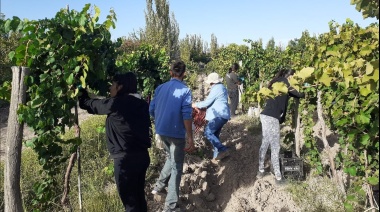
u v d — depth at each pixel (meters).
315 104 5.08
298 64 5.43
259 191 4.81
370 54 3.16
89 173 5.00
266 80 11.33
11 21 2.80
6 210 2.90
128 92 3.38
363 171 3.46
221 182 5.27
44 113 2.80
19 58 2.79
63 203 3.38
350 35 4.07
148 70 6.34
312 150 5.02
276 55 12.98
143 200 3.64
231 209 4.46
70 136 6.71
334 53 3.77
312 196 4.39
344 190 4.18
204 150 6.55
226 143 7.04
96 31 3.17
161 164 5.58
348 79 2.52
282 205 4.44
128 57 6.47
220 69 18.84
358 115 2.81
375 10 2.17
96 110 3.27
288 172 5.19
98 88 3.39
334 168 4.34
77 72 2.88
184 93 4.03
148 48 6.48
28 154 5.96
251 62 12.77
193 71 30.75
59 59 2.87
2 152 7.05
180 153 4.13
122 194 3.50
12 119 2.83
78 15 2.90
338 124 3.09
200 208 4.45
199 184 4.94
